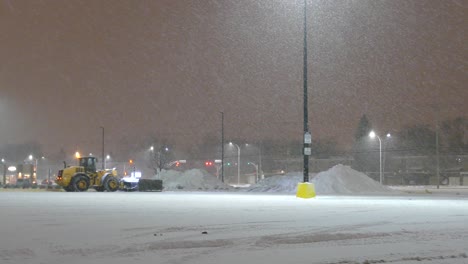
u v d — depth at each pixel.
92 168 48.22
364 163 115.75
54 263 8.21
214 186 60.97
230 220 15.18
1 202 25.86
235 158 136.38
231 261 8.43
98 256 8.90
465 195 40.16
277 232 12.24
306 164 31.77
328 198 31.11
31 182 85.94
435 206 22.56
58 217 16.34
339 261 8.45
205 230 12.70
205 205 22.81
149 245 10.09
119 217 16.30
